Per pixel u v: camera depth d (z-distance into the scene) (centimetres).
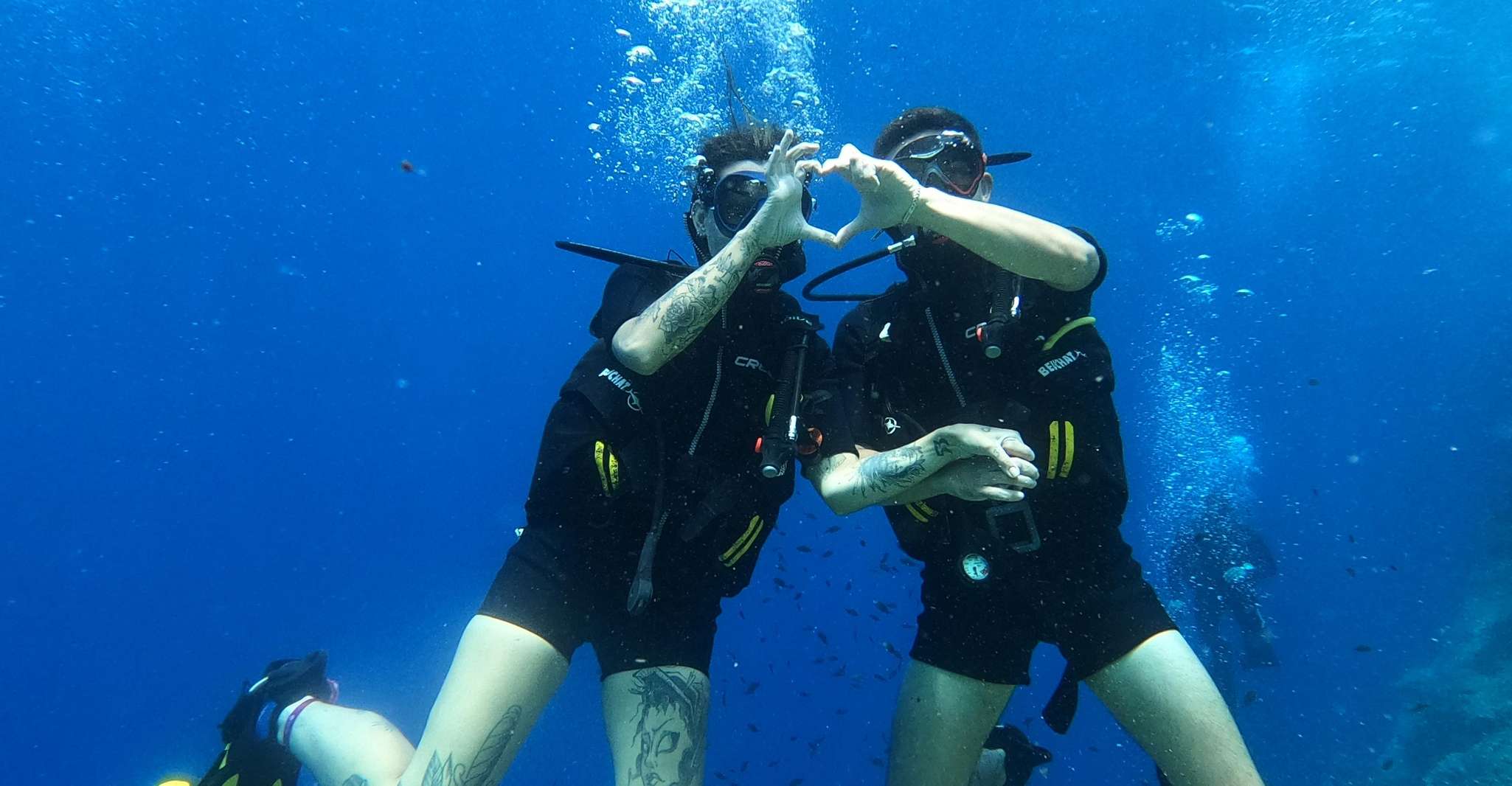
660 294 289
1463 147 1927
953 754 314
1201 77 2064
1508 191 1917
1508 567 1261
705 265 252
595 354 291
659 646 286
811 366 303
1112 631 282
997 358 280
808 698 1409
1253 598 992
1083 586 288
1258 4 1894
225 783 308
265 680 329
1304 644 1308
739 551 289
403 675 1509
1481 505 1550
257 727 313
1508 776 828
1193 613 1018
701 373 284
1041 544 284
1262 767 1055
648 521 285
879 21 1970
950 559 300
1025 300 276
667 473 282
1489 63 1812
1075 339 278
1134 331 2078
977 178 288
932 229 242
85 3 2261
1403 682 1112
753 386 287
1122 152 2195
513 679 257
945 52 2052
